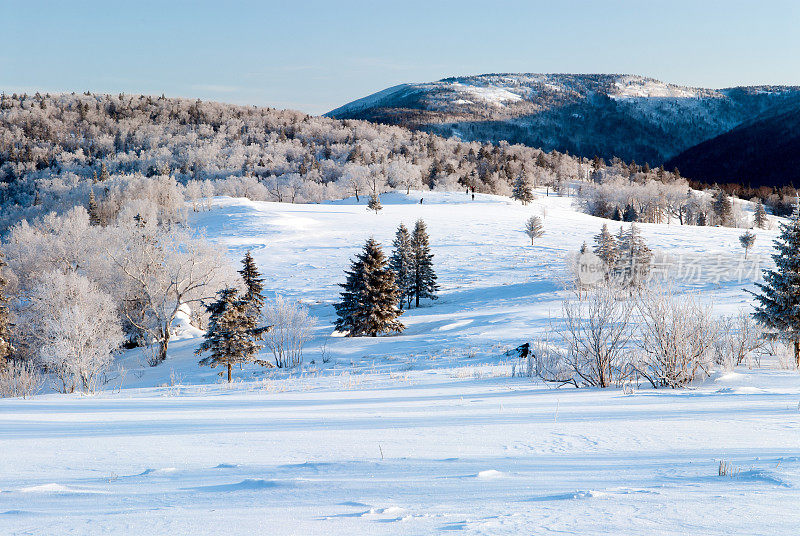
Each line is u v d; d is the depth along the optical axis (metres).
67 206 146.25
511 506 3.29
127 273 47.75
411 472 4.66
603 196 177.38
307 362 35.22
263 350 40.16
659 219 169.50
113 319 42.84
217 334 32.88
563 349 19.78
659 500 3.31
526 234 100.88
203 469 5.25
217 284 51.34
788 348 21.52
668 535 2.57
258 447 6.53
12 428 9.58
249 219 116.69
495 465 4.89
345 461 5.33
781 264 22.59
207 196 143.38
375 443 6.48
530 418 8.20
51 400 20.69
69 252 57.59
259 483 4.26
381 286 47.75
